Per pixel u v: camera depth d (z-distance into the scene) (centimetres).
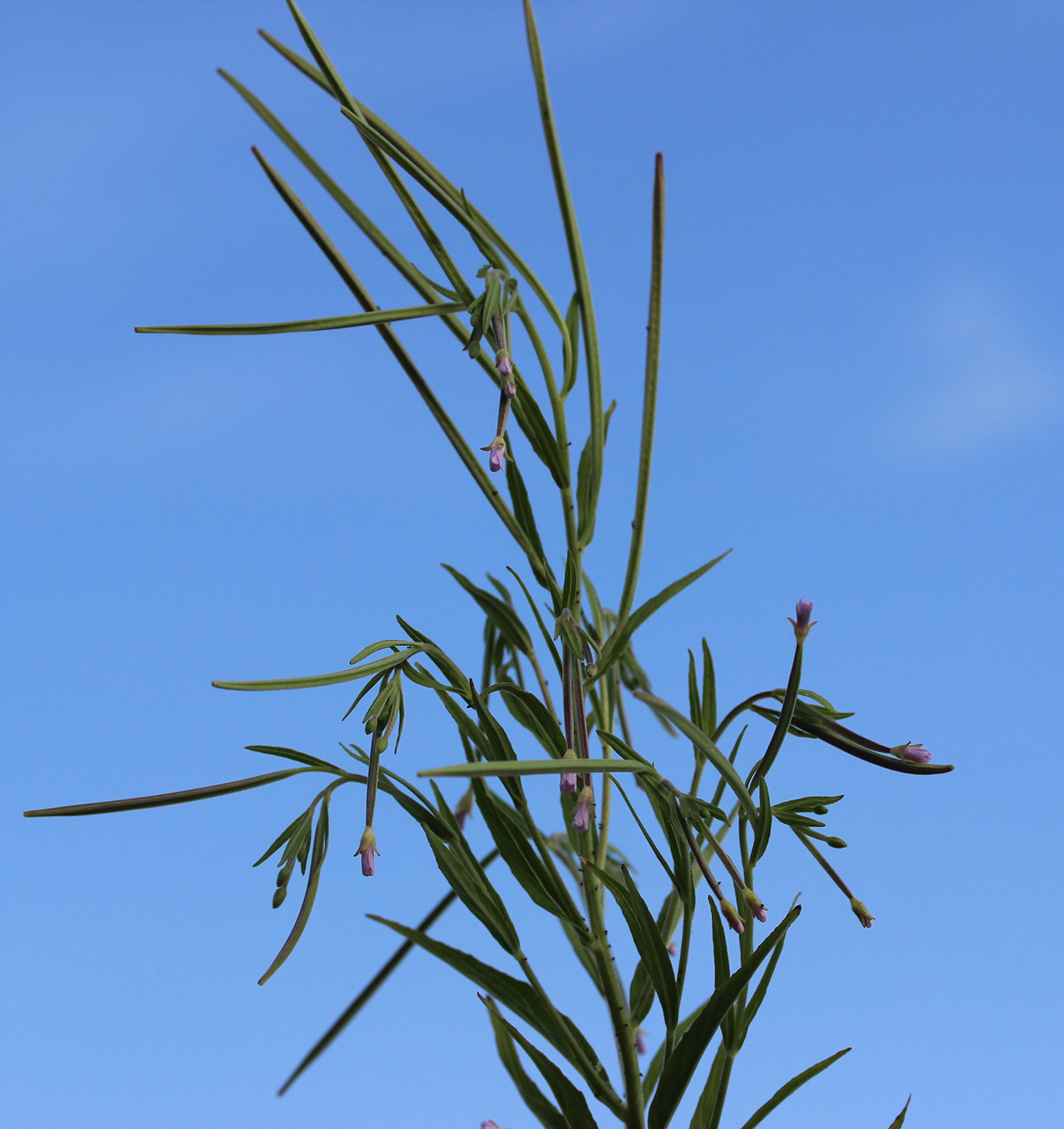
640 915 46
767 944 44
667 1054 46
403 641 46
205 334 46
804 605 44
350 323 46
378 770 46
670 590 46
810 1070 46
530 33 46
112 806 45
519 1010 46
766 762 45
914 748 45
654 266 46
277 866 46
